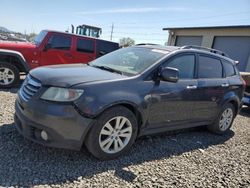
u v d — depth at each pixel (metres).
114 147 3.96
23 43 8.89
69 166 3.60
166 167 4.01
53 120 3.46
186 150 4.79
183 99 4.74
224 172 4.14
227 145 5.39
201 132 6.03
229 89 5.83
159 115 4.45
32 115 3.58
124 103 3.90
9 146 3.92
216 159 4.60
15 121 4.07
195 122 5.27
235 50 19.41
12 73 8.24
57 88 3.58
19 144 4.02
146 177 3.62
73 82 3.64
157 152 4.49
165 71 4.25
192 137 5.57
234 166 4.41
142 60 4.59
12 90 8.02
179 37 24.84
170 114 4.63
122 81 3.98
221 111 5.78
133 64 4.54
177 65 4.77
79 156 3.91
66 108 3.49
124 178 3.51
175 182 3.62
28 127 3.67
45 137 3.55
